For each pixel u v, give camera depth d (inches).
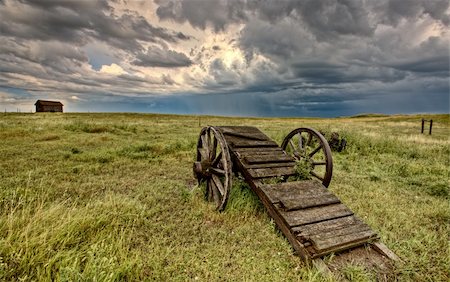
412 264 127.4
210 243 146.9
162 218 177.8
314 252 127.6
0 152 362.0
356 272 118.0
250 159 200.8
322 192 172.9
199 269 125.1
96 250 118.3
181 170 313.0
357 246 139.4
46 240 123.9
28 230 123.3
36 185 231.8
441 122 1487.5
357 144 459.5
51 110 2635.3
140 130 753.0
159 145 443.8
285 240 150.5
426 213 190.9
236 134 234.8
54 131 587.2
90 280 100.7
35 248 117.6
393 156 394.6
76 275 98.9
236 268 127.8
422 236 158.2
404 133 791.1
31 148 398.9
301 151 238.1
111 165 323.3
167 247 139.9
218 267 126.3
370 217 182.2
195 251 139.7
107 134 611.5
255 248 145.0
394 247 144.1
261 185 176.9
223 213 183.9
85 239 136.0
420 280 120.9
